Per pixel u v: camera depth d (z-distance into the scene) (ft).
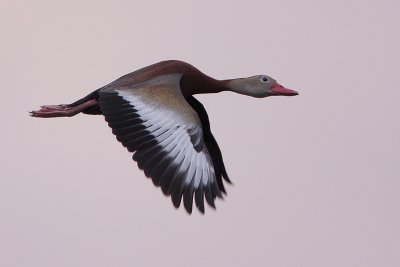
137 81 53.78
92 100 54.80
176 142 50.55
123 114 51.60
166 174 49.83
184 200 49.75
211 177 50.75
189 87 58.59
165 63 56.59
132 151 50.37
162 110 51.57
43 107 54.85
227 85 62.03
